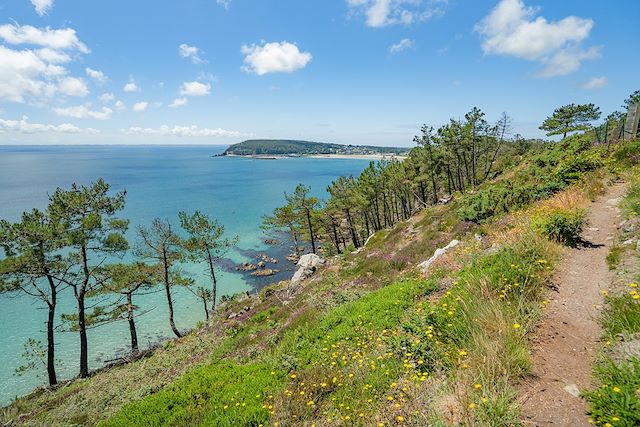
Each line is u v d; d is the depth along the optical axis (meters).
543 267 7.41
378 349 7.25
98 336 29.92
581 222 9.44
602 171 15.69
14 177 183.12
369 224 70.00
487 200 17.34
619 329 5.02
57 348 28.05
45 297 21.14
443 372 5.37
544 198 14.88
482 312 6.06
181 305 36.44
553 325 5.69
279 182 163.88
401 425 4.54
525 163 31.61
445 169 57.91
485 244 11.85
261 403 7.19
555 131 54.16
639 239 7.68
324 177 191.25
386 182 57.47
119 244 22.83
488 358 4.78
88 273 22.08
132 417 8.35
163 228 28.03
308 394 6.70
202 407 8.01
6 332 30.30
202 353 17.44
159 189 134.38
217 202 103.25
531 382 4.57
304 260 33.22
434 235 20.77
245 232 69.38
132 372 17.84
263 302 25.84
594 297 6.24
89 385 17.09
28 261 19.30
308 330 11.16
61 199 21.17
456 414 4.30
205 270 46.50
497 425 3.86
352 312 10.66
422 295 9.77
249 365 10.12
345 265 25.50
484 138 50.66
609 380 4.04
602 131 32.25
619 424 3.43
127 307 24.95
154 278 27.05
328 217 55.47
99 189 22.38
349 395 6.03
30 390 22.89
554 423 3.85
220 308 31.59
